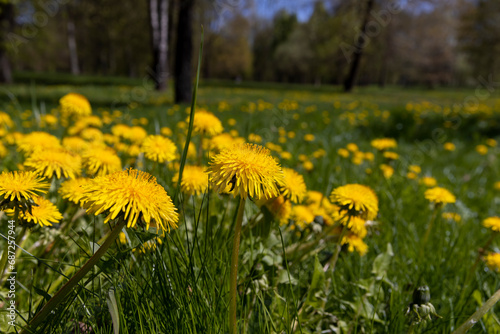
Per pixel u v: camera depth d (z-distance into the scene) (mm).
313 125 1446
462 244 436
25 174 189
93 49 9234
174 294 217
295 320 246
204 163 495
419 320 234
